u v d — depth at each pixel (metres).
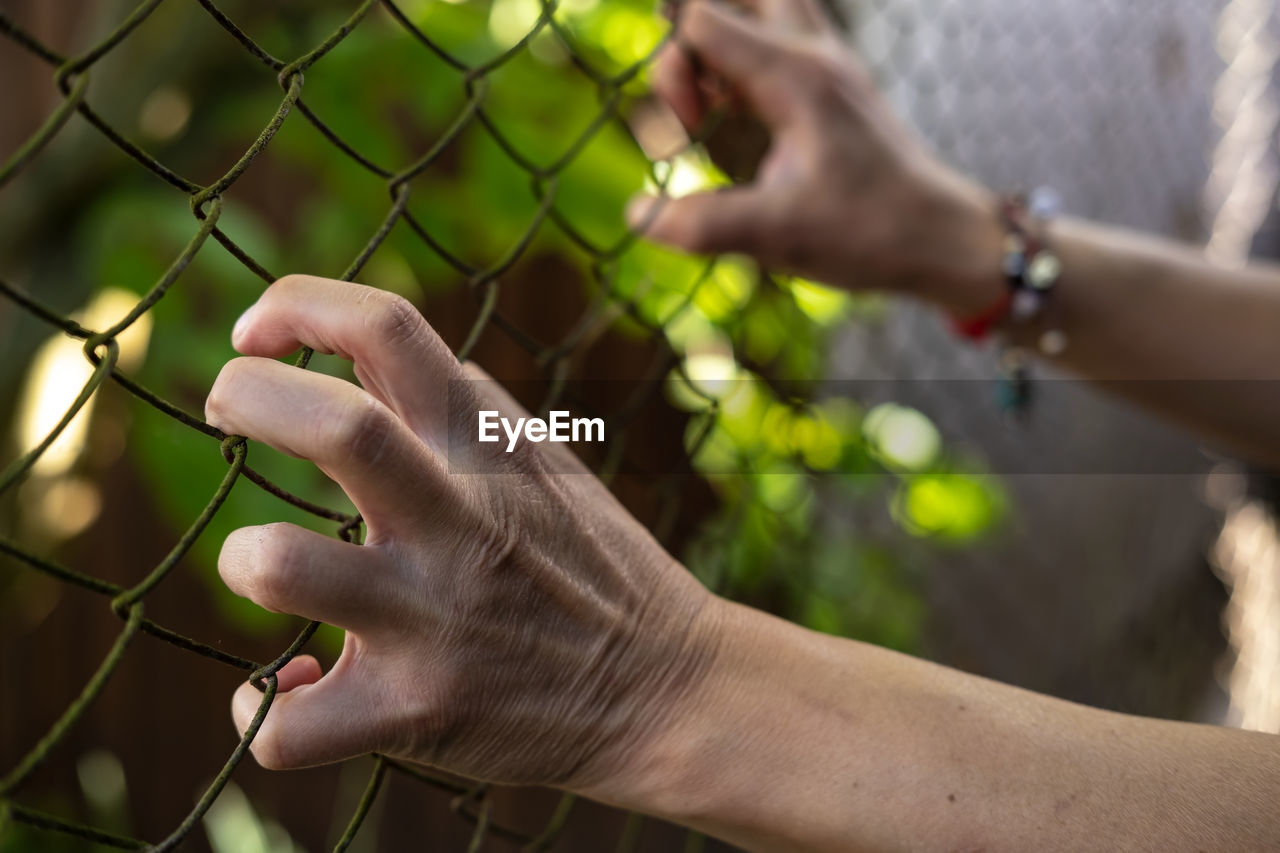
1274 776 0.43
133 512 1.17
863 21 1.17
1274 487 1.53
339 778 1.25
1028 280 0.71
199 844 1.22
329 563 0.39
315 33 0.65
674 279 0.74
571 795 0.54
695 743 0.43
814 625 0.88
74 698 1.17
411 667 0.41
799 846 0.43
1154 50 1.61
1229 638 1.66
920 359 1.33
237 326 0.41
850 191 0.66
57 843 0.78
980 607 1.40
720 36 0.63
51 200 0.63
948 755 0.42
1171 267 0.74
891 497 1.05
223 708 1.23
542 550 0.42
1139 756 0.43
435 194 0.68
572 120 0.68
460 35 0.65
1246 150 1.64
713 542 0.82
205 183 1.05
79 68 0.36
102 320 0.72
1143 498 1.61
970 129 1.38
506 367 1.22
